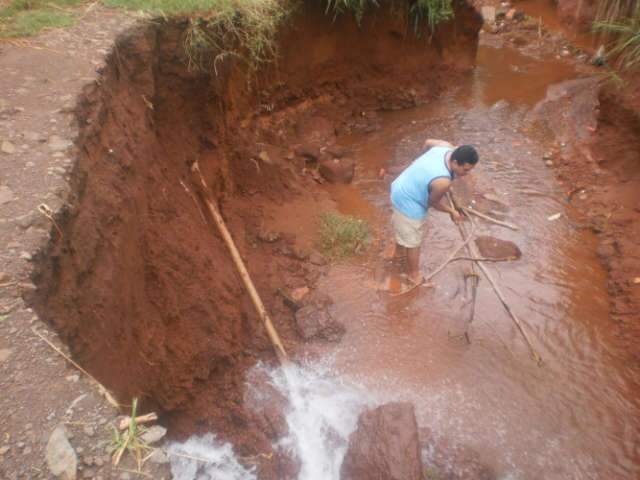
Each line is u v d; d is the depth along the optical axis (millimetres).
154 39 5043
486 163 7754
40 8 5094
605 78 8656
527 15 12203
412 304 5539
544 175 7500
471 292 5656
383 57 8945
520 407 4602
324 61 8375
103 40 4590
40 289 2670
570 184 7242
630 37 8484
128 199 3910
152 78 4961
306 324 5188
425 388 4762
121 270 3584
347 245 6133
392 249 6188
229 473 4066
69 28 4742
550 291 5684
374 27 8656
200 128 5871
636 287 5473
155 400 3906
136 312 3787
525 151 8000
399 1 8648
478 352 5066
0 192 3045
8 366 2295
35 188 3094
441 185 4844
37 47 4430
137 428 2168
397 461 3693
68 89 3920
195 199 5414
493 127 8625
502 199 7027
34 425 2113
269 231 6250
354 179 7461
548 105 8977
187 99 5543
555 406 4605
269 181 6770
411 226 5285
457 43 9812
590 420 4500
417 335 5242
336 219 6422
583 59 10367
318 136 8125
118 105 4348
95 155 3721
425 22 9094
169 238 4484
